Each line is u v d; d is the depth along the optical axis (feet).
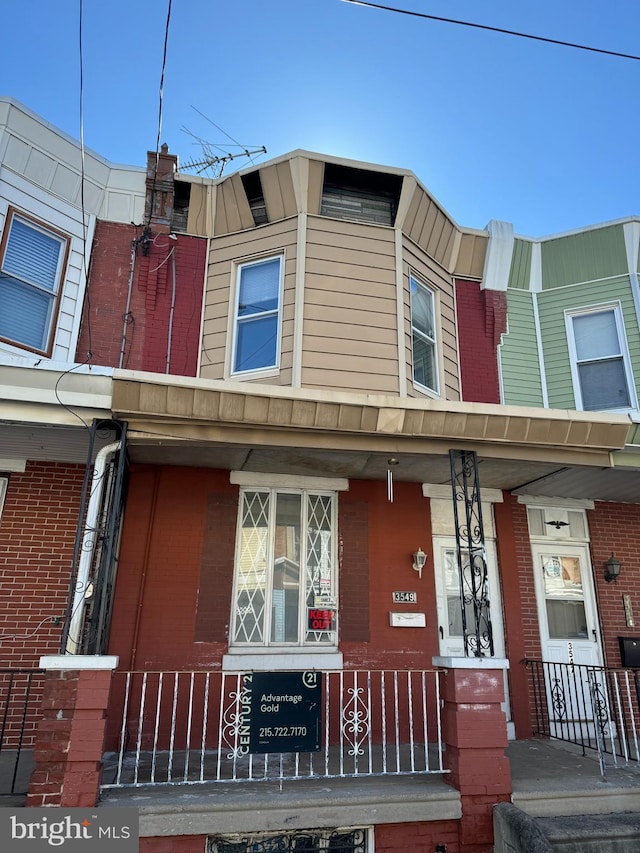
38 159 24.61
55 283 24.40
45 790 14.37
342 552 24.27
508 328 29.68
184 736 20.94
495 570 25.80
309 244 25.57
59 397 17.81
